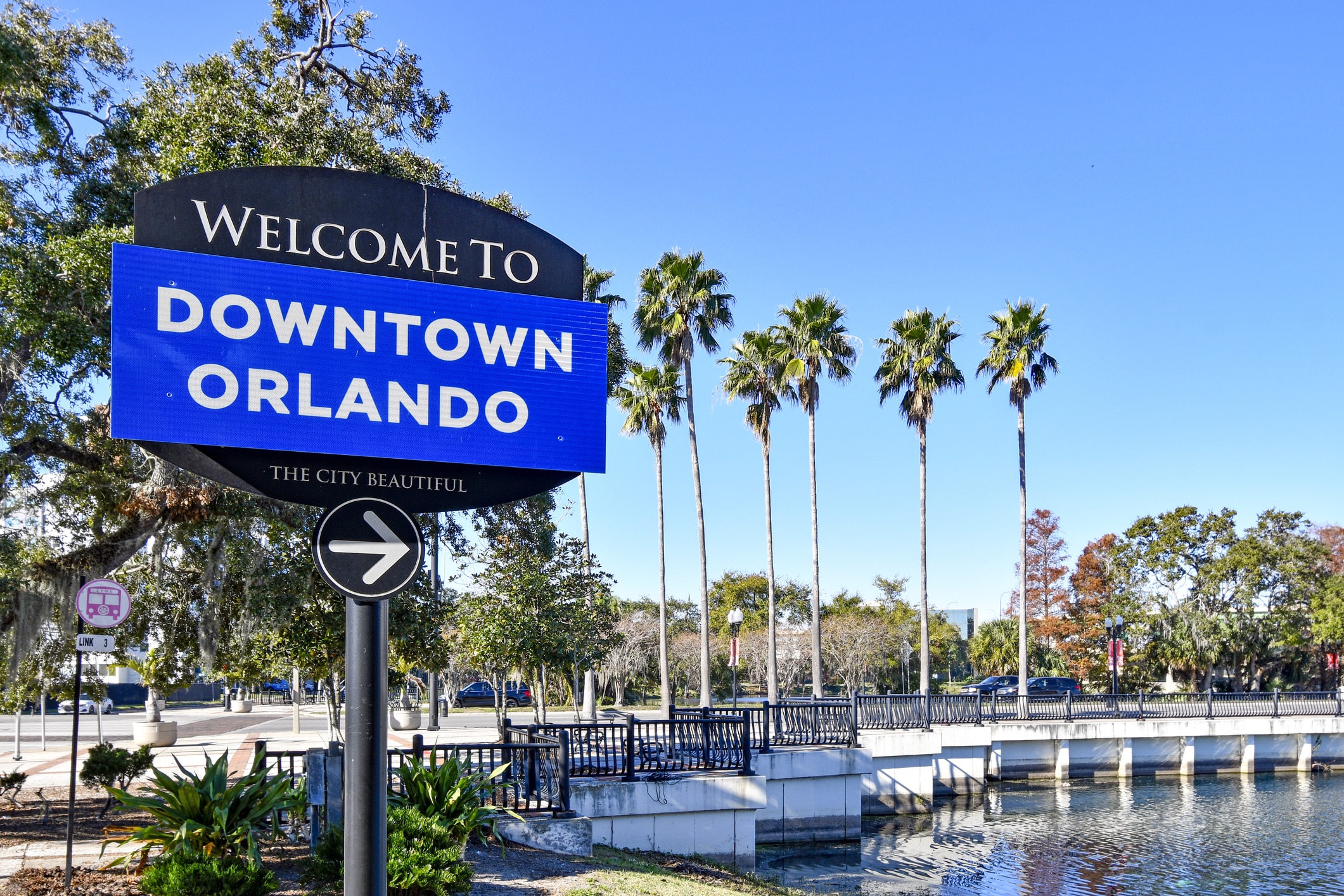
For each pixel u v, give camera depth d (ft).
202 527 46.52
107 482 47.09
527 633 70.38
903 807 83.46
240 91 46.55
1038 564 205.87
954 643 249.75
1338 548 191.21
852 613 207.62
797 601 217.56
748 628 212.84
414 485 20.84
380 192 21.29
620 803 49.75
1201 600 180.24
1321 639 170.71
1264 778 119.03
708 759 55.06
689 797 51.34
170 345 19.25
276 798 30.89
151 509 44.62
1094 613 191.83
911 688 214.90
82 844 37.27
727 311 124.98
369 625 18.52
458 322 21.52
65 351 42.70
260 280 20.04
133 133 47.85
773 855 64.90
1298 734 123.24
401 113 58.59
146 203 19.48
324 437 20.15
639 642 174.70
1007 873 63.57
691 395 121.80
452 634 75.61
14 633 42.91
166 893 25.63
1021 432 141.28
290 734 102.01
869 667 198.49
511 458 21.59
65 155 47.16
